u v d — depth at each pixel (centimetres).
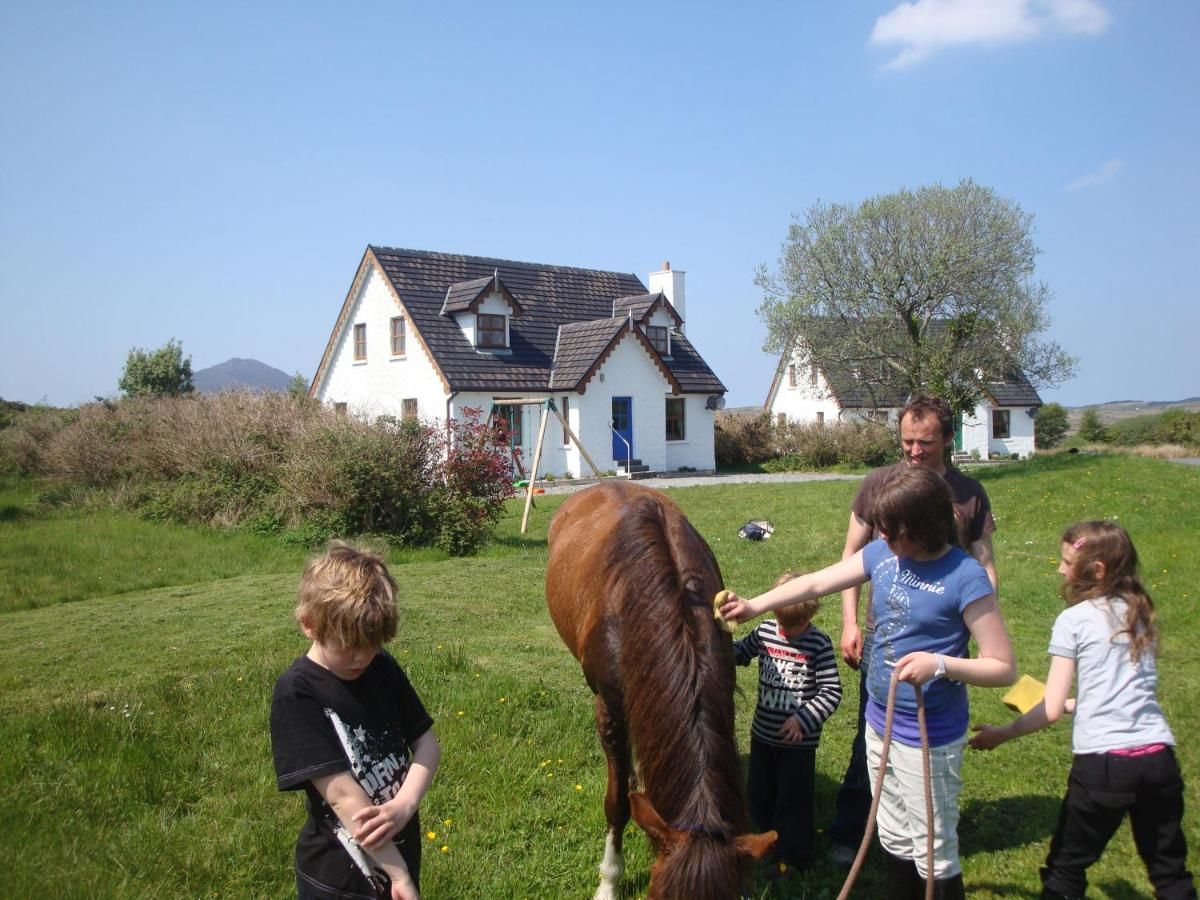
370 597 229
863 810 370
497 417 1453
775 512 1447
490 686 543
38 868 331
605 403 2556
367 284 2614
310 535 1162
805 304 2288
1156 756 291
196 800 403
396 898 226
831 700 363
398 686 257
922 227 2177
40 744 447
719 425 3159
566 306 2830
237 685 547
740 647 391
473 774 429
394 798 234
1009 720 536
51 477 1864
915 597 282
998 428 3809
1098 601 307
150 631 712
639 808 241
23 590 898
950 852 288
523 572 995
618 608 320
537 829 387
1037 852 377
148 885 328
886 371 2366
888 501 275
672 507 413
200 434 1454
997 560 1011
